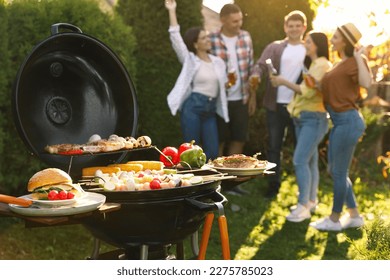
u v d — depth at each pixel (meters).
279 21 7.19
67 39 2.98
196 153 3.30
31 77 2.91
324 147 7.60
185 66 5.56
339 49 4.93
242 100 6.29
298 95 5.31
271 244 5.07
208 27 9.18
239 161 3.36
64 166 2.98
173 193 2.74
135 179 2.85
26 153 4.71
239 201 6.17
